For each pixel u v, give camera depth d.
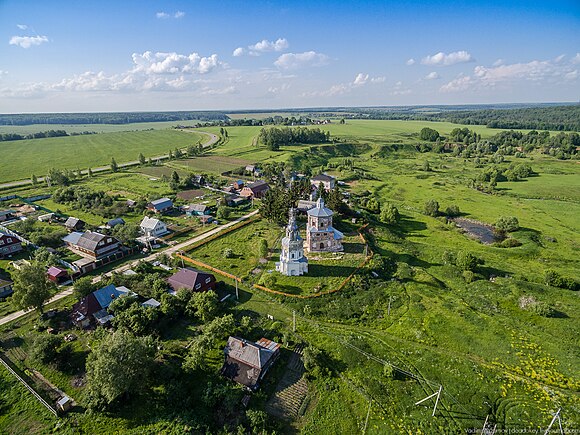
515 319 70.88
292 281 82.62
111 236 97.81
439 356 60.53
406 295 78.44
